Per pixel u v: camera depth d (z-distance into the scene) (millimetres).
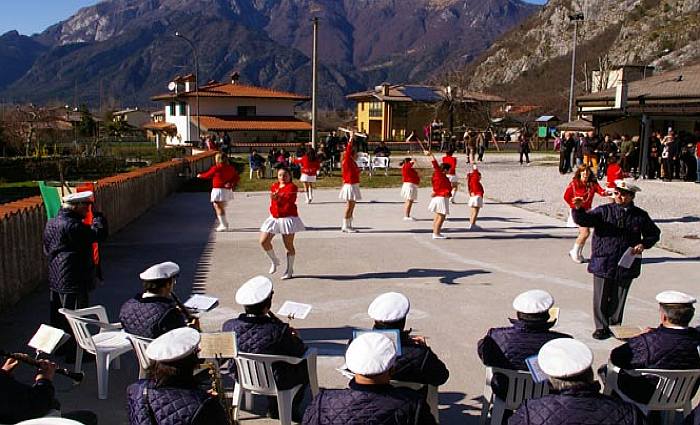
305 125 71188
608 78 48000
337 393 3988
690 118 30719
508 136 64312
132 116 117812
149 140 81188
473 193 16578
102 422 6137
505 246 14617
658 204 21047
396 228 16938
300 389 6199
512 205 21406
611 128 37750
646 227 8195
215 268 12422
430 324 9133
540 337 5465
